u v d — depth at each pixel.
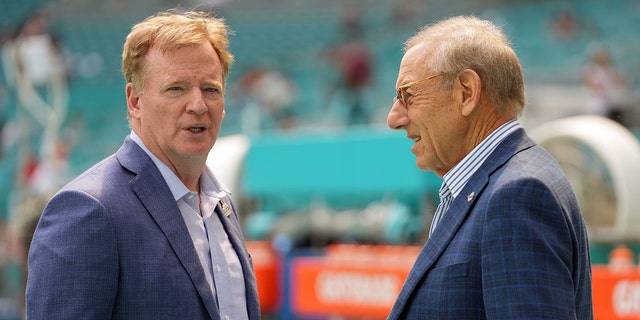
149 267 2.19
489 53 2.24
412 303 2.20
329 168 5.91
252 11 18.28
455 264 2.12
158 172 2.33
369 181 5.70
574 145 5.11
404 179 5.52
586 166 5.05
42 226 2.18
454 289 2.11
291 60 14.38
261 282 5.49
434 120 2.28
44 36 10.53
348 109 11.23
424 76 2.29
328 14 17.61
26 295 2.15
